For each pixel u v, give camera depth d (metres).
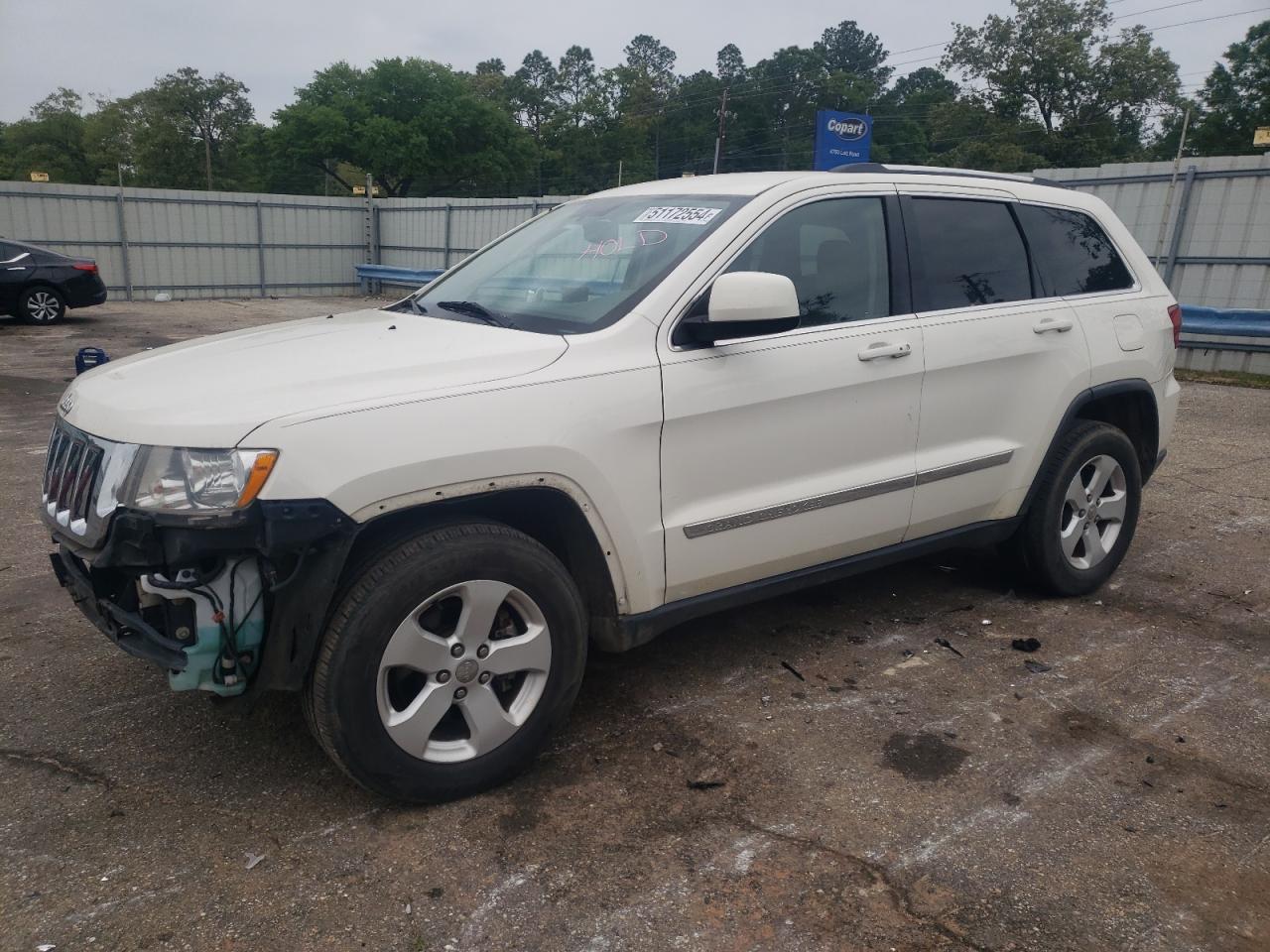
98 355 6.42
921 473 3.81
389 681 2.83
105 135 85.25
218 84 86.12
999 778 3.08
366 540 2.79
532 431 2.84
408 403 2.70
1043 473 4.32
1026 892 2.54
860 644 4.10
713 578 3.38
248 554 2.57
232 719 3.40
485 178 65.06
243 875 2.58
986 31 62.62
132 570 2.61
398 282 26.05
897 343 3.67
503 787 3.00
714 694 3.63
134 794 2.94
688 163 92.00
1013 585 4.79
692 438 3.20
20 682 3.66
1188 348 12.59
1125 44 60.47
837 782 3.04
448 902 2.48
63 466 2.92
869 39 110.50
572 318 3.26
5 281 16.86
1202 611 4.51
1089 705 3.58
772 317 3.04
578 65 102.06
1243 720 3.48
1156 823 2.85
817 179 3.67
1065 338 4.24
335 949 2.31
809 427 3.47
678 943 2.34
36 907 2.43
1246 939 2.38
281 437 2.52
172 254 24.19
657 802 2.93
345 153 60.62
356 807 2.89
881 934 2.38
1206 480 6.87
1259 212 12.20
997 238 4.18
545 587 2.91
